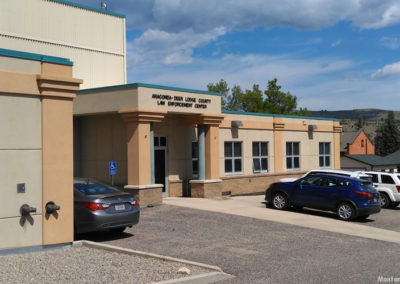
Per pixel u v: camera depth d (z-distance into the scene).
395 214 18.84
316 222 15.43
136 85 17.23
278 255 10.41
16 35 19.95
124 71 24.47
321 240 12.44
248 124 24.62
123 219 11.53
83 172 20.81
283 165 27.22
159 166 20.22
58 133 10.04
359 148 68.06
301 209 18.67
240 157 24.36
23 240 9.52
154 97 17.80
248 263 9.58
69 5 22.03
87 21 22.80
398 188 20.72
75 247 10.21
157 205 17.53
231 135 23.70
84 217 11.12
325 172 18.45
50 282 7.57
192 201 18.97
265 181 25.56
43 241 9.77
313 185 17.22
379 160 46.84
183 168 21.19
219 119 20.78
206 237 12.23
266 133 26.09
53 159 9.95
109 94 18.11
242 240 12.01
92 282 7.63
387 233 14.13
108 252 9.82
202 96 20.02
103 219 11.12
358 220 16.89
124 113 17.59
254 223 14.55
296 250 11.02
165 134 20.36
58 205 9.98
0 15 19.45
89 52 22.84
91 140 20.58
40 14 20.86
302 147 28.77
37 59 9.80
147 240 11.70
